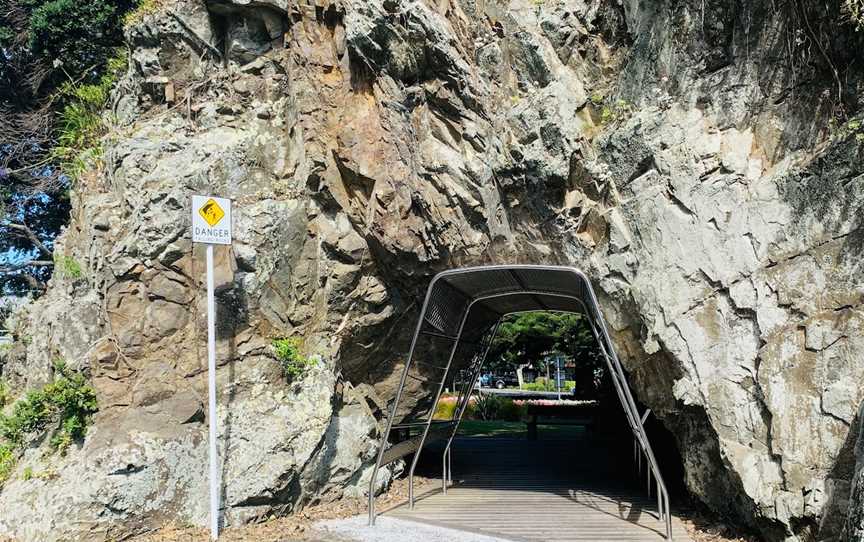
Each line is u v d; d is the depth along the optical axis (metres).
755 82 7.35
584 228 8.39
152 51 9.54
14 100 16.69
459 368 11.69
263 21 9.24
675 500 9.41
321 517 8.38
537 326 20.83
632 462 12.89
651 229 7.65
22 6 16.28
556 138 8.23
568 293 9.05
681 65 7.84
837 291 6.44
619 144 7.98
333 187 9.14
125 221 8.49
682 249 7.42
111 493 6.95
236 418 8.00
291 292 8.89
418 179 8.99
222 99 9.27
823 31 6.74
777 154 7.14
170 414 7.73
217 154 8.64
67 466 7.20
